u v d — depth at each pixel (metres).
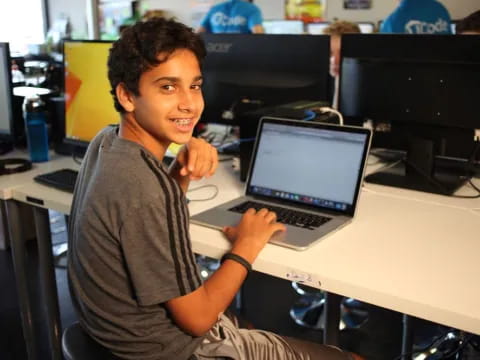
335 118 1.76
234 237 1.25
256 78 2.05
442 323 0.99
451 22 3.74
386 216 1.45
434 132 1.72
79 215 1.01
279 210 1.46
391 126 1.80
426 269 1.13
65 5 5.72
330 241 1.28
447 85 1.63
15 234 1.84
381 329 2.30
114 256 0.97
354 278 1.10
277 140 1.58
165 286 0.95
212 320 1.04
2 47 2.05
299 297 2.56
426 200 1.58
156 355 1.03
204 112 2.22
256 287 2.67
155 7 5.25
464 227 1.37
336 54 2.18
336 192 1.45
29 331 1.96
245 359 1.17
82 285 1.03
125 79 1.00
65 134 2.10
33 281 2.61
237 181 1.77
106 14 5.50
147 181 0.94
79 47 2.01
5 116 2.13
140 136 1.05
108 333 1.03
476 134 1.66
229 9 4.31
